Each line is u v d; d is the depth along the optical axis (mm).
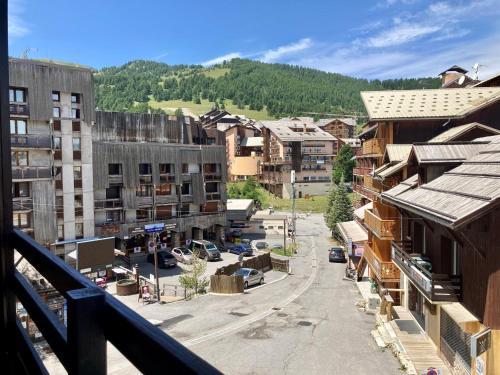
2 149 2230
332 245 46125
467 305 11070
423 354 14477
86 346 1107
